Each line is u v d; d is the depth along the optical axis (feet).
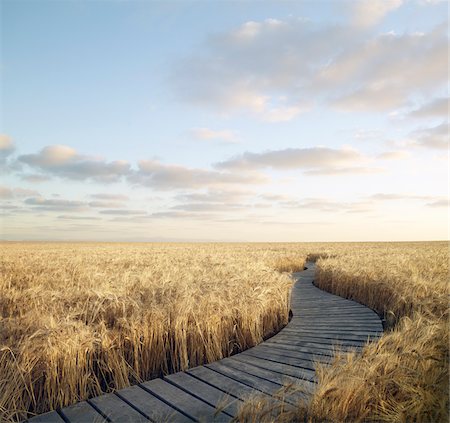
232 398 14.55
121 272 42.78
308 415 11.49
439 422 11.87
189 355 20.39
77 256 78.18
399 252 101.60
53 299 23.24
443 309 24.72
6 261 59.36
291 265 80.38
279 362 19.31
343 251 115.03
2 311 25.53
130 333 18.63
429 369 13.88
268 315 28.12
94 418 13.20
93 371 16.85
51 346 15.38
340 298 43.45
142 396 15.06
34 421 13.15
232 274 36.17
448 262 55.93
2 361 14.73
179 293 23.97
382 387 12.55
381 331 26.73
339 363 13.83
